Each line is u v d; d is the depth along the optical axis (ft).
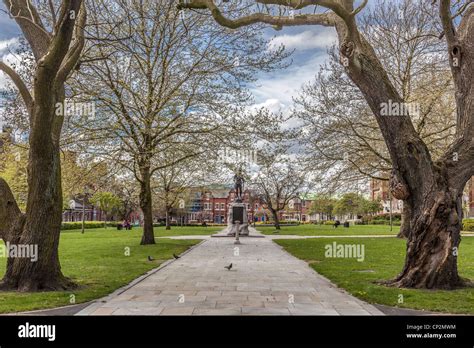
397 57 96.07
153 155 76.95
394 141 35.09
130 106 72.95
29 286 31.99
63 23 29.01
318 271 45.27
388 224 250.16
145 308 27.07
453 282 33.09
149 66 74.08
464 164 34.30
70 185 77.66
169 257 60.49
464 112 35.01
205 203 396.37
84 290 32.91
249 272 45.03
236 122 76.18
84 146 71.56
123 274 42.34
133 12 65.98
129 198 156.76
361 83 35.86
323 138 95.61
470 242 88.63
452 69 36.14
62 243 90.94
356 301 29.27
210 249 76.89
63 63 36.35
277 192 181.27
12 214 33.32
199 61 75.31
